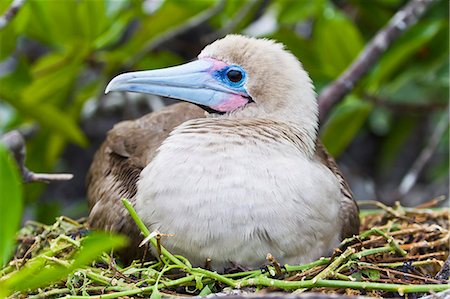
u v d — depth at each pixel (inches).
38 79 621.0
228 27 637.3
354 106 631.2
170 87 468.8
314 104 475.5
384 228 498.0
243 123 450.0
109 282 422.0
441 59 648.4
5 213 340.8
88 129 802.2
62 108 665.6
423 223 522.0
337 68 634.2
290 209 429.4
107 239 360.5
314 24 658.8
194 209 425.7
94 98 665.6
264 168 431.8
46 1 590.9
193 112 498.0
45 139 662.5
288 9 626.5
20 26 598.5
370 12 679.1
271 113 469.1
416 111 681.6
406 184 657.0
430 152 657.6
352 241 457.4
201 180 427.5
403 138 729.6
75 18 597.0
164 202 430.3
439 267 468.1
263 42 482.0
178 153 435.2
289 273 429.4
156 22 618.8
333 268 421.4
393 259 455.2
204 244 427.2
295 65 479.2
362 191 781.9
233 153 432.8
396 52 609.9
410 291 404.8
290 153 443.8
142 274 432.1
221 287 425.7
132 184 461.4
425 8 620.4
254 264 433.1
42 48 810.8
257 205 425.4
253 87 470.9
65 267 377.4
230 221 424.5
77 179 814.5
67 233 475.8
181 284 421.7
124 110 705.0
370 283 408.2
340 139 644.1
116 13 613.3
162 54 661.9
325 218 442.0
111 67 641.6
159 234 418.9
